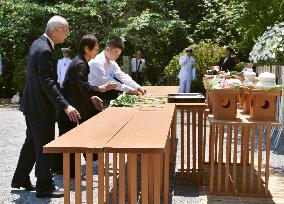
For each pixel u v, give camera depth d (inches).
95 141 132.9
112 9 744.3
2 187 221.8
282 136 369.4
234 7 507.8
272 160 286.4
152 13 734.5
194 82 722.8
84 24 749.9
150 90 285.0
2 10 755.4
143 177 131.5
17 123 456.1
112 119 171.6
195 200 203.3
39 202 196.9
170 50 888.9
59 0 780.0
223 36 855.7
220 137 210.5
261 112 207.2
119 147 125.1
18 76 698.2
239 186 225.0
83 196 207.0
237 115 221.8
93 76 249.0
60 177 238.7
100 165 141.2
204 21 871.1
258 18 458.3
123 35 705.6
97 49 238.4
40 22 770.8
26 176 214.4
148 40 806.5
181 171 235.6
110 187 224.2
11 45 781.3
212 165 211.5
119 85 246.8
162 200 203.0
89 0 735.7
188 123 242.8
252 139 211.2
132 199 132.7
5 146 330.0
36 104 199.5
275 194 213.9
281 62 329.4
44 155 201.5
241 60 810.2
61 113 236.4
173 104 217.2
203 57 722.2
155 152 123.9
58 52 727.7
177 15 829.8
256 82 231.5
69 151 127.2
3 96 784.9
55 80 198.7
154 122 163.9
